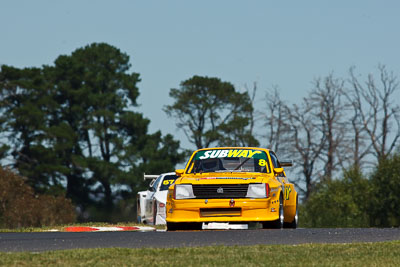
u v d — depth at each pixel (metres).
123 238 51.84
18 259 38.75
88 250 42.59
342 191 192.50
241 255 40.88
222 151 70.56
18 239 51.81
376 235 54.03
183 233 56.47
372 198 185.12
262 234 54.69
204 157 70.00
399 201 181.25
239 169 68.69
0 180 187.88
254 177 65.75
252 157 69.75
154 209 103.19
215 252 42.12
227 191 64.88
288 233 55.81
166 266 37.12
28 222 189.00
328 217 192.25
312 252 42.28
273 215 65.12
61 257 39.75
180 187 65.56
